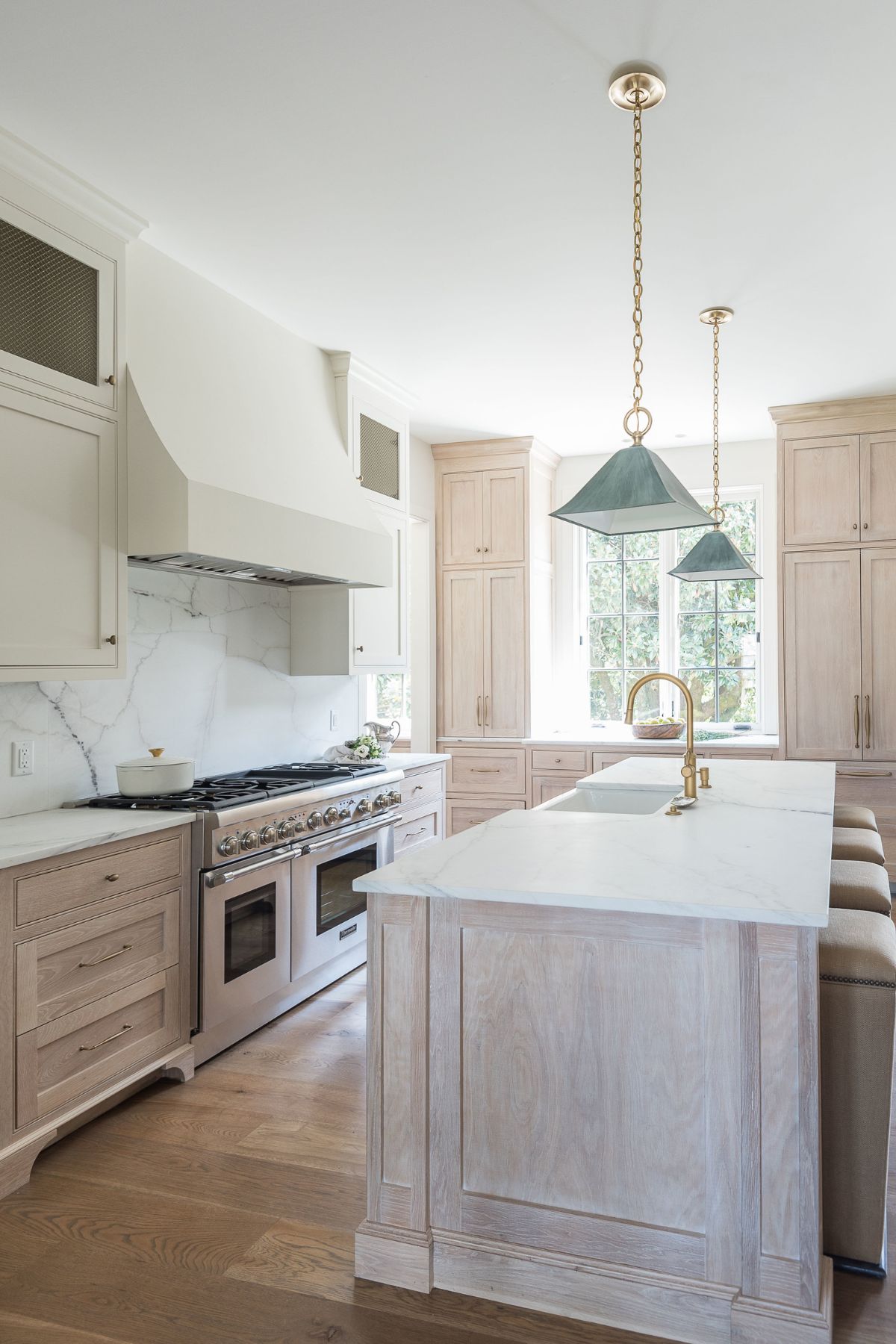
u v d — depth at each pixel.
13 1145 2.31
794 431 5.37
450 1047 1.91
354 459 4.40
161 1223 2.16
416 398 5.08
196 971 3.00
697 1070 1.74
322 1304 1.87
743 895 1.73
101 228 2.92
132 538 2.98
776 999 1.66
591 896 1.73
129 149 2.67
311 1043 3.25
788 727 5.37
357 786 3.90
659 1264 1.76
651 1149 1.77
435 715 6.21
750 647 6.19
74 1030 2.50
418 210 3.06
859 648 5.23
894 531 5.16
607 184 2.92
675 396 5.16
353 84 2.40
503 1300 1.87
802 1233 1.65
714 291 3.75
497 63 2.32
